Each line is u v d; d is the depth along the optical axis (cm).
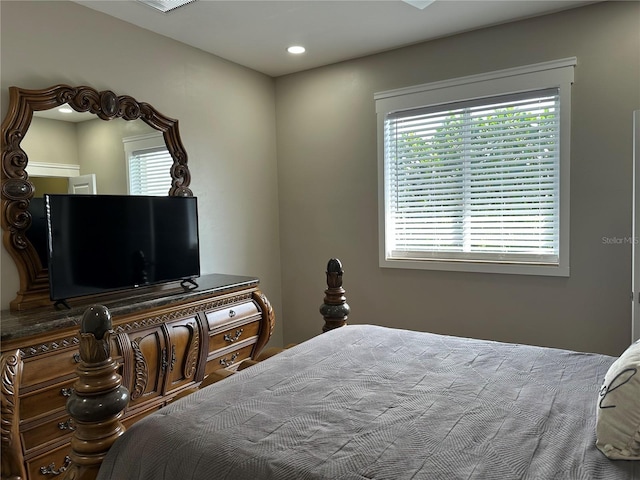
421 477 104
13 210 238
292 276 428
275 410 139
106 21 285
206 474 115
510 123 321
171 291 284
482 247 339
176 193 326
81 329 133
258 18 295
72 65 268
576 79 292
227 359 306
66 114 263
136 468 124
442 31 324
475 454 113
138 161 303
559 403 141
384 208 372
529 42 305
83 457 130
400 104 358
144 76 309
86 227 249
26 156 243
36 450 199
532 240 321
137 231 274
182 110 337
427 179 357
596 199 290
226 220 375
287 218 427
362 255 388
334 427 128
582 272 298
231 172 379
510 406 139
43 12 254
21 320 211
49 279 232
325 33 323
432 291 357
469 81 328
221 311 299
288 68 399
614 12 279
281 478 107
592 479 102
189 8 279
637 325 264
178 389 270
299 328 428
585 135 291
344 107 387
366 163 379
